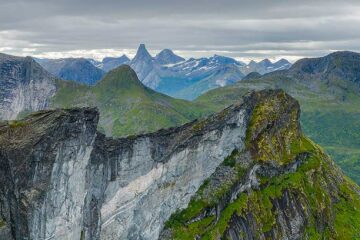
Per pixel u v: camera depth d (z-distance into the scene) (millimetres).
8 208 135250
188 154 198250
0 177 135625
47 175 136875
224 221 199625
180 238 187750
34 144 135000
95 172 160375
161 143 188250
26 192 133750
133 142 175125
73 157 144250
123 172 172375
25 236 133750
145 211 183125
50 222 139125
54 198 139500
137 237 181375
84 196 152375
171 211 194625
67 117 141375
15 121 144125
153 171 184875
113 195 169875
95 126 151125
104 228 167625
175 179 194750
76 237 150125
